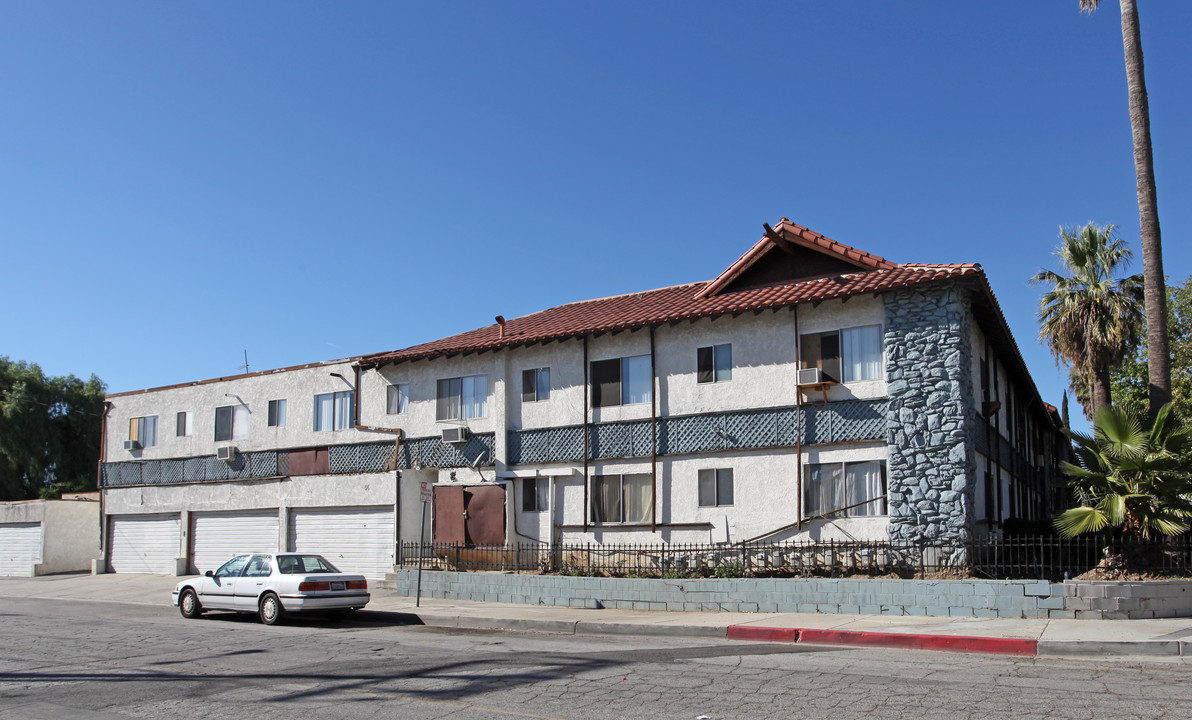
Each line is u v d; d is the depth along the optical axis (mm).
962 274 17797
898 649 12945
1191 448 15352
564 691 10031
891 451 18391
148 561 33344
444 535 25016
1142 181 17984
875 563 17969
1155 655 11711
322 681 11031
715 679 10523
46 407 53625
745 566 19000
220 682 11156
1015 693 9305
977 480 19344
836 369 19562
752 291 21562
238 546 30703
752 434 20391
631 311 23969
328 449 28672
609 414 22609
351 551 27406
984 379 21375
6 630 17750
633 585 18688
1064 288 29094
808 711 8695
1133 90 18312
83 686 11039
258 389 30953
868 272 20156
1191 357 35719
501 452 24219
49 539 35812
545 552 22734
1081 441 16016
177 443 33031
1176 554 15055
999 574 17016
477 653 13258
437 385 26203
